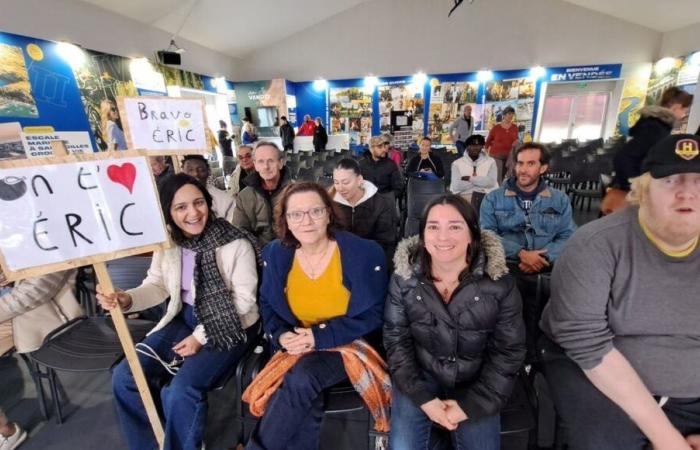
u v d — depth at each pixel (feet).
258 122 31.27
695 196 2.31
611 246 2.75
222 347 4.24
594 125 27.76
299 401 3.68
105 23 16.92
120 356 4.53
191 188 4.26
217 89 28.07
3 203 2.98
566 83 26.99
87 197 3.26
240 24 25.03
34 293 4.61
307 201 3.85
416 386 3.54
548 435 4.54
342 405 3.83
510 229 6.07
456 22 27.40
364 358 3.86
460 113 29.09
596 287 2.79
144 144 6.11
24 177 3.02
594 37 25.48
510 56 27.17
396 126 29.91
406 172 13.58
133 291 4.45
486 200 6.34
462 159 10.81
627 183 4.80
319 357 3.95
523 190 5.93
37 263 3.15
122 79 17.88
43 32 13.83
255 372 4.19
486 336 3.55
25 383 5.94
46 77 13.92
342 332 3.94
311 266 4.24
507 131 16.87
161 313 5.80
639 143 4.62
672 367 2.75
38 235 3.12
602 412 2.99
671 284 2.62
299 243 4.24
